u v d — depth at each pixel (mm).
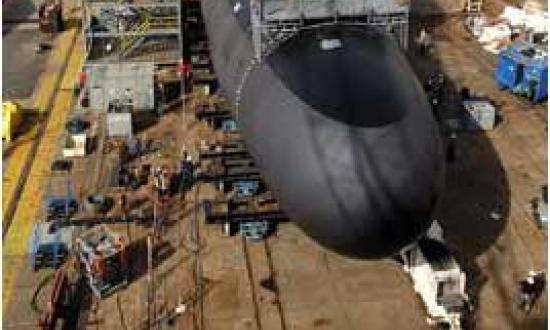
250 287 24625
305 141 21406
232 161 29859
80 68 39469
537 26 42031
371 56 22781
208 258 25875
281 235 26906
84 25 36156
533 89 35094
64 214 27844
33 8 46438
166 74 37812
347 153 20703
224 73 28500
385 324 23109
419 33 42125
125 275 25000
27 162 31500
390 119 21219
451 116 33906
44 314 23359
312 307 23828
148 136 32844
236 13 29375
